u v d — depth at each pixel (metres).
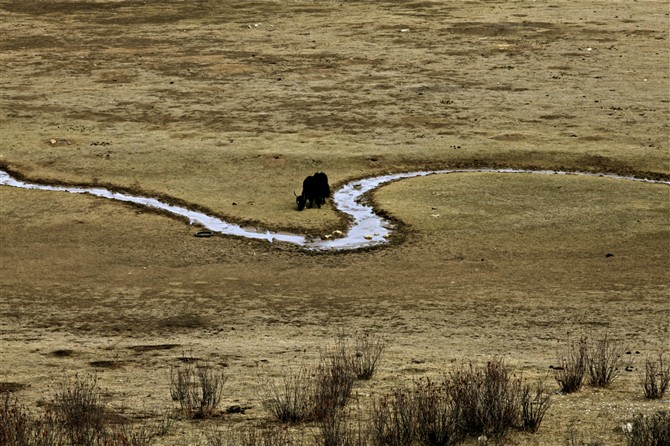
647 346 43.66
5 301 53.19
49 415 29.03
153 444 26.41
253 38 139.38
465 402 28.30
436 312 50.66
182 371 37.78
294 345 43.88
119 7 164.38
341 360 39.38
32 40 140.12
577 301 52.31
